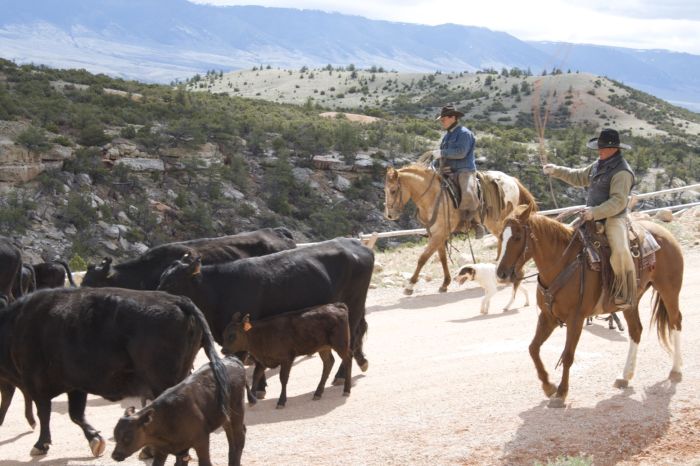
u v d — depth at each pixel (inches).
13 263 488.1
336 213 3149.6
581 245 340.2
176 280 375.2
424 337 509.4
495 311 577.9
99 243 2509.8
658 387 349.1
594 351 426.9
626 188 338.0
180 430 253.1
